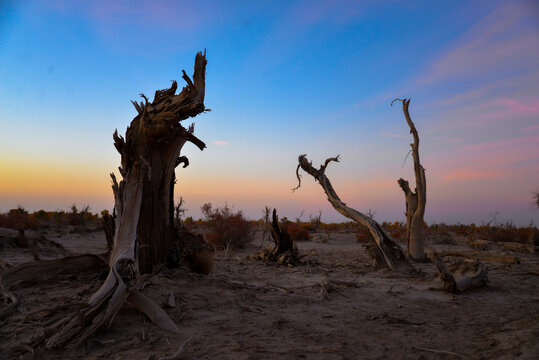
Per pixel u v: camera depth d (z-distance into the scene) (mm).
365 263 13195
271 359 3611
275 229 13336
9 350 3482
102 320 3902
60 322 3832
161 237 6812
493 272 10641
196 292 5848
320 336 4570
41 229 22000
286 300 6480
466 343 4336
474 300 7164
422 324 5332
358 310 6223
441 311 6219
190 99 6543
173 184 7301
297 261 13156
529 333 4270
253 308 5656
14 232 12062
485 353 3900
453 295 7605
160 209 6816
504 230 24203
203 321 4797
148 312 4523
